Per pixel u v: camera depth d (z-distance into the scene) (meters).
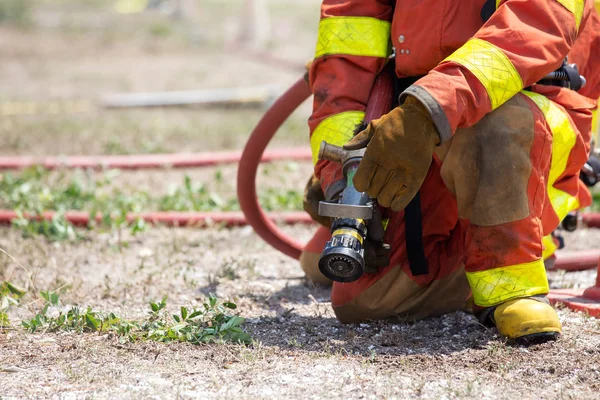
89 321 4.69
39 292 5.45
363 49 4.68
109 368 4.09
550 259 6.07
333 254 4.05
